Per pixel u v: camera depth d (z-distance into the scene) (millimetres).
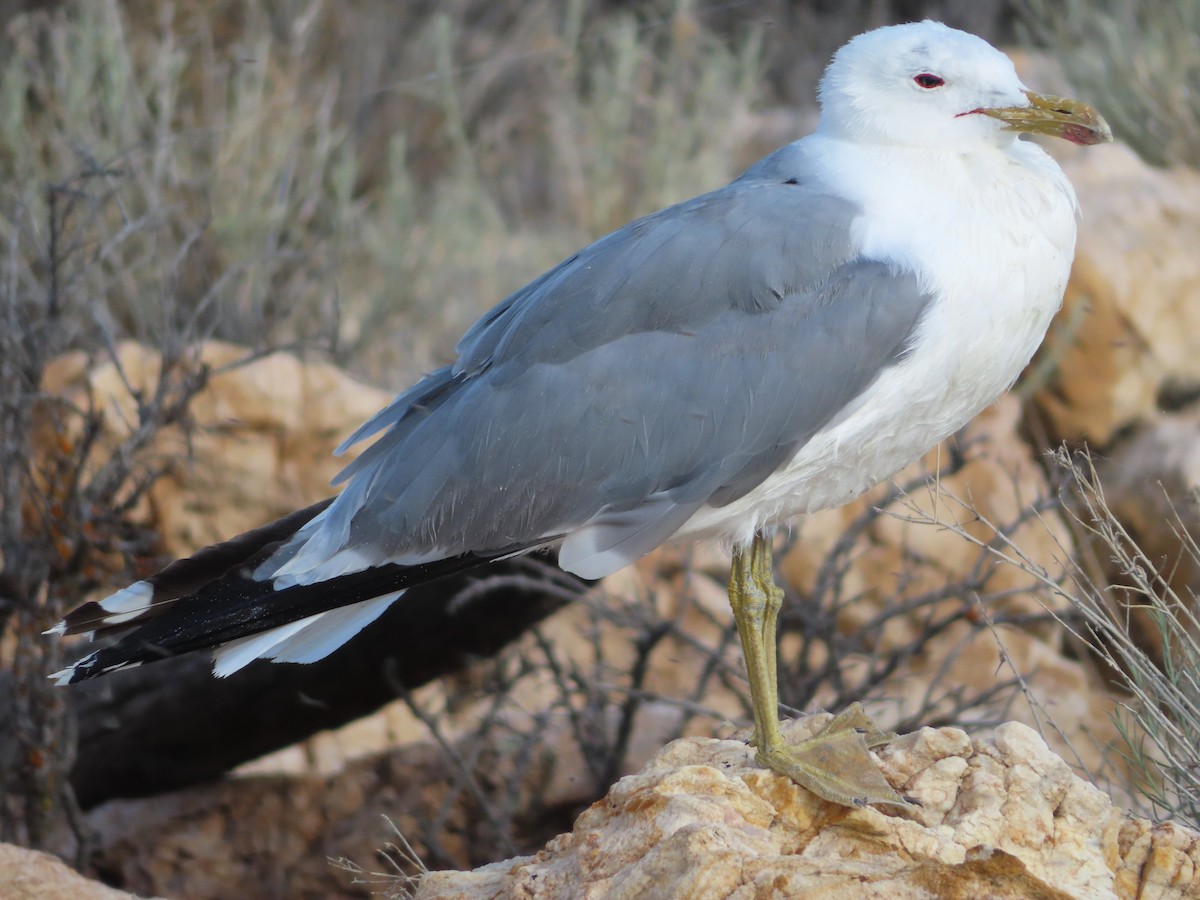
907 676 11367
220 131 16266
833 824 6348
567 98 20125
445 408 7418
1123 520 12688
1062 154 15164
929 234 7027
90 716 10727
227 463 12062
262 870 10672
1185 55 16688
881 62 7277
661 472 7094
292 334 15750
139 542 10508
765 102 22641
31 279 12891
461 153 19797
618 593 11930
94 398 11883
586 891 5918
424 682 10617
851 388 6984
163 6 18594
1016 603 12125
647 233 7285
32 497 10219
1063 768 6465
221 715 10594
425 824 10359
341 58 21859
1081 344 13453
